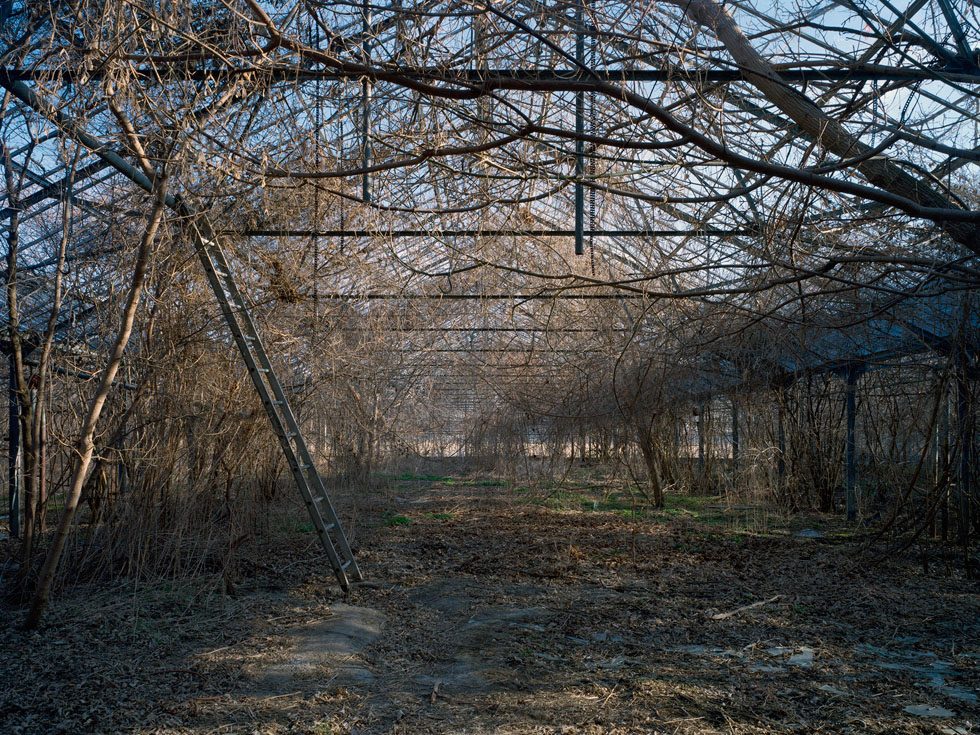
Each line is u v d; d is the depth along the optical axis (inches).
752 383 418.9
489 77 169.3
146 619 214.5
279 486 380.5
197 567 252.8
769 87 186.4
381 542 355.6
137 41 184.7
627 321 428.8
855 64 188.7
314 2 159.0
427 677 174.1
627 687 165.9
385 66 163.3
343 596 249.4
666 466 571.2
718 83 195.0
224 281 269.9
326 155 234.5
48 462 270.1
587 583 273.7
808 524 409.4
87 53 182.2
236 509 280.7
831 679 171.2
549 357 506.9
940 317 291.6
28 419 244.1
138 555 249.3
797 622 219.3
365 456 533.3
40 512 250.7
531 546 347.9
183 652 187.5
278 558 305.9
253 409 275.1
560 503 510.6
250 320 266.8
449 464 853.2
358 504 471.5
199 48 183.9
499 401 582.6
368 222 287.4
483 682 169.5
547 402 504.7
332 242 314.3
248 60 170.9
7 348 310.2
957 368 279.7
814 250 250.1
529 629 211.8
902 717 149.7
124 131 189.2
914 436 377.4
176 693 161.2
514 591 261.0
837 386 464.4
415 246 320.5
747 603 242.2
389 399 616.7
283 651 187.0
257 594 247.8
